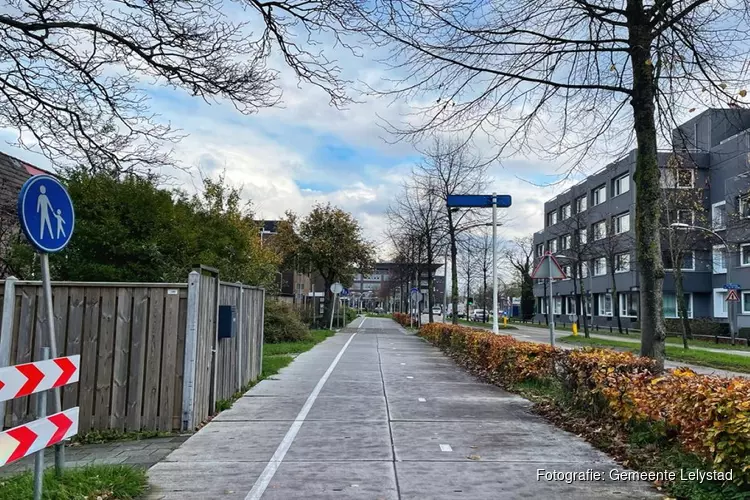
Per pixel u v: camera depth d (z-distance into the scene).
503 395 10.42
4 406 7.04
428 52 8.28
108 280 10.83
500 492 5.09
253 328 11.70
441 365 15.80
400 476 5.51
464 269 66.31
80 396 7.28
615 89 8.74
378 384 11.70
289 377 12.66
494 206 16.25
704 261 39.44
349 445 6.69
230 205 19.66
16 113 7.97
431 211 31.03
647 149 8.51
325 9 7.00
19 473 5.64
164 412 7.38
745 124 9.50
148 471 5.71
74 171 11.13
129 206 11.26
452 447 6.61
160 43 7.50
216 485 5.25
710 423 4.90
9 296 7.07
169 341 7.48
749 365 18.98
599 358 7.96
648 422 6.32
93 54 7.77
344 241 40.00
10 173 14.35
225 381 9.34
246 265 18.12
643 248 8.46
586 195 51.94
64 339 7.32
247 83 7.74
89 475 5.17
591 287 52.38
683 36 8.64
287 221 39.94
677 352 24.16
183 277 11.44
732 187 31.58
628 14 8.58
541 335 42.38
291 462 5.98
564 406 8.54
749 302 35.62
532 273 12.23
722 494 4.75
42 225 4.52
